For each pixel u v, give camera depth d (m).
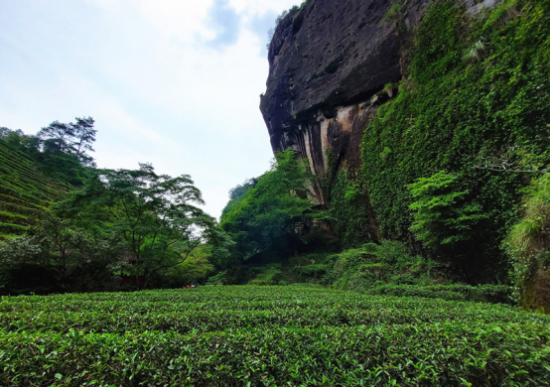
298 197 22.59
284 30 28.69
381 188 15.34
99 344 2.65
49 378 2.29
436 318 4.65
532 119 8.33
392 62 16.62
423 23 13.27
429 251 11.45
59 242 10.87
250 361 2.50
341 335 3.14
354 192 18.12
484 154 9.48
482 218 9.05
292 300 6.72
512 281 7.71
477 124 9.97
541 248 6.31
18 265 10.04
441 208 9.82
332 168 21.31
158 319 4.13
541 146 7.91
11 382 2.20
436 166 11.43
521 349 2.83
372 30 18.31
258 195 23.70
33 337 2.72
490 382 2.61
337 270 14.34
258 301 6.63
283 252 22.22
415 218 11.35
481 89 10.12
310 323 4.27
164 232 13.27
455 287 8.36
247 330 3.37
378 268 11.89
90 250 11.59
